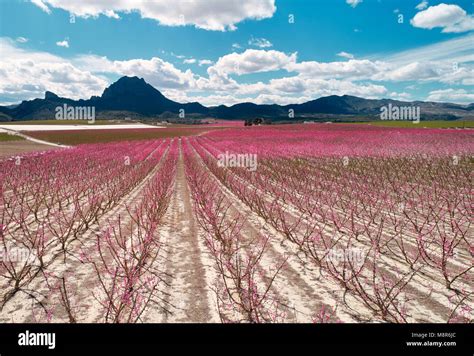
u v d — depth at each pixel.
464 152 20.22
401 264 5.09
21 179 12.51
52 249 5.78
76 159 20.27
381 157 19.39
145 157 22.92
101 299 3.98
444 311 3.72
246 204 9.47
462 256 5.36
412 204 8.11
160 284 4.45
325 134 45.56
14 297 4.06
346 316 3.65
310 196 10.29
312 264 5.15
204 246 6.02
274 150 26.02
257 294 3.86
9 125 92.44
